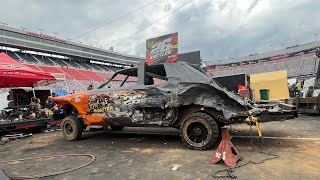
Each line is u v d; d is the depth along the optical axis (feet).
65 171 12.36
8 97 35.50
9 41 136.98
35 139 23.32
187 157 13.88
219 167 11.91
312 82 39.01
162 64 17.51
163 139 19.62
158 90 16.39
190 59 30.76
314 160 12.36
